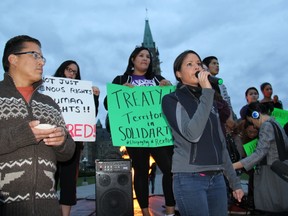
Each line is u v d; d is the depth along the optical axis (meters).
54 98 4.51
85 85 4.73
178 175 2.69
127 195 4.23
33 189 2.15
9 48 2.51
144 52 5.04
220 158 2.73
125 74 5.13
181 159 2.69
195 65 2.93
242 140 6.02
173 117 2.74
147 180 4.59
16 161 2.16
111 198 4.20
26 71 2.46
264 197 4.23
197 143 2.68
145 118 4.60
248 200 5.89
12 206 2.09
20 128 2.08
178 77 3.07
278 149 4.12
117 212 4.17
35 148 2.23
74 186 4.34
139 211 6.21
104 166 4.27
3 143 2.07
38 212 2.12
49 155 2.31
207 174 2.66
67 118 4.50
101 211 4.16
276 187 4.17
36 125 2.11
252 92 6.86
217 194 2.70
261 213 5.75
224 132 3.72
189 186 2.61
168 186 4.48
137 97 4.71
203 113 2.55
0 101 2.28
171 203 4.46
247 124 5.62
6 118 2.24
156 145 4.49
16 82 2.50
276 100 7.14
